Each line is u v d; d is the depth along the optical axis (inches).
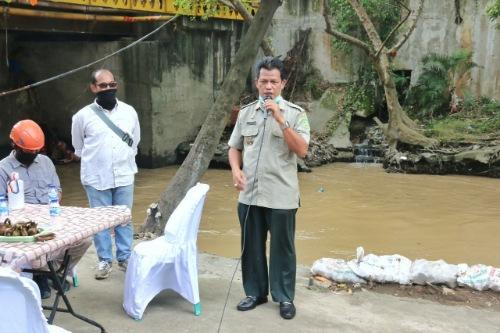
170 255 151.9
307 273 191.3
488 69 596.7
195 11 491.5
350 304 163.0
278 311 155.9
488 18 588.4
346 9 619.5
